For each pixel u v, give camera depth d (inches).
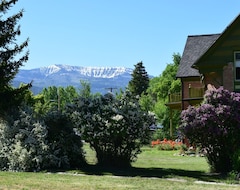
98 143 660.7
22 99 743.7
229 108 610.5
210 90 644.1
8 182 472.4
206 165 760.3
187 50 1375.5
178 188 453.1
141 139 671.8
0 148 668.1
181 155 1059.9
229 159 621.6
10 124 686.5
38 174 573.9
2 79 734.5
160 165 759.1
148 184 481.4
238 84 956.6
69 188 435.8
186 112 629.9
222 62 969.5
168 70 2605.8
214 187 470.0
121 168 653.9
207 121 605.6
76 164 673.0
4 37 745.0
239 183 517.3
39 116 697.0
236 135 614.9
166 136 1863.9
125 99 671.8
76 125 646.5
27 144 641.6
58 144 663.1
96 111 653.3
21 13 769.6
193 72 1286.9
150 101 2669.8
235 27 958.4
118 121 627.5
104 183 481.4
